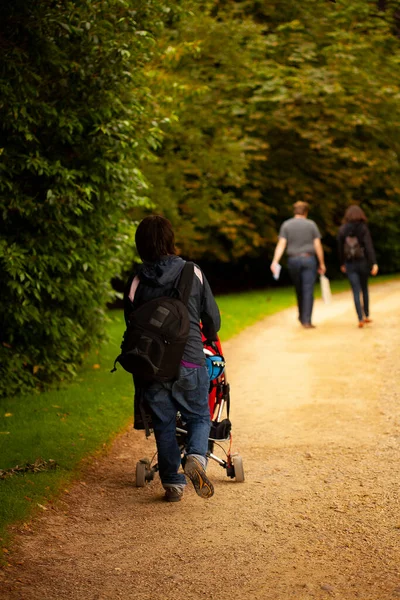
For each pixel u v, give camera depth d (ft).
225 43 109.50
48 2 41.09
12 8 40.57
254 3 121.80
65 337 48.73
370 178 130.11
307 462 31.17
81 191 44.06
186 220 106.93
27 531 24.02
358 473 29.32
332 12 122.31
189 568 21.26
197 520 25.17
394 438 33.86
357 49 119.96
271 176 122.31
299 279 69.46
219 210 113.09
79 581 20.54
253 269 142.20
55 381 47.67
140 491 28.48
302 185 121.70
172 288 25.79
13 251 41.91
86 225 47.37
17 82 40.98
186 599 19.35
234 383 47.50
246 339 65.36
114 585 20.27
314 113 113.60
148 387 25.70
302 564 21.22
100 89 44.27
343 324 70.79
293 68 114.21
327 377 47.62
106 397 43.01
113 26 44.60
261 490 28.04
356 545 22.40
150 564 21.65
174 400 25.86
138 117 48.93
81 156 46.11
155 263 26.14
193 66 106.93
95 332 52.24
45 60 42.06
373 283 130.00
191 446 25.43
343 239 67.51
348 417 38.04
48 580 20.62
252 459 32.07
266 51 115.85
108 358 57.36
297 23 115.24
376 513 24.97
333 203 127.13
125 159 48.26
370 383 45.32
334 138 119.14
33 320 46.65
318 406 40.52
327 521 24.53
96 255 48.62
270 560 21.61
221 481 29.45
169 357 24.88
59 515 25.72
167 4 47.80
